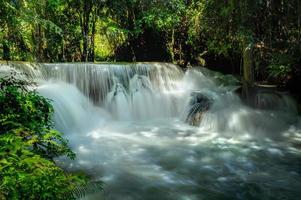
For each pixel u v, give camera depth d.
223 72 13.34
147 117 10.89
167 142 7.71
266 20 8.77
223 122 8.70
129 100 10.84
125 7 14.83
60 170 2.55
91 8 14.21
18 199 2.17
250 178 5.55
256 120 8.66
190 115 9.77
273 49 9.35
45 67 9.44
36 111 3.83
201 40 13.16
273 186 5.23
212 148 7.20
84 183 2.65
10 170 2.26
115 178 5.48
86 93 10.23
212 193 4.99
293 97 9.91
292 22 8.54
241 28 8.43
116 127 9.27
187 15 13.50
